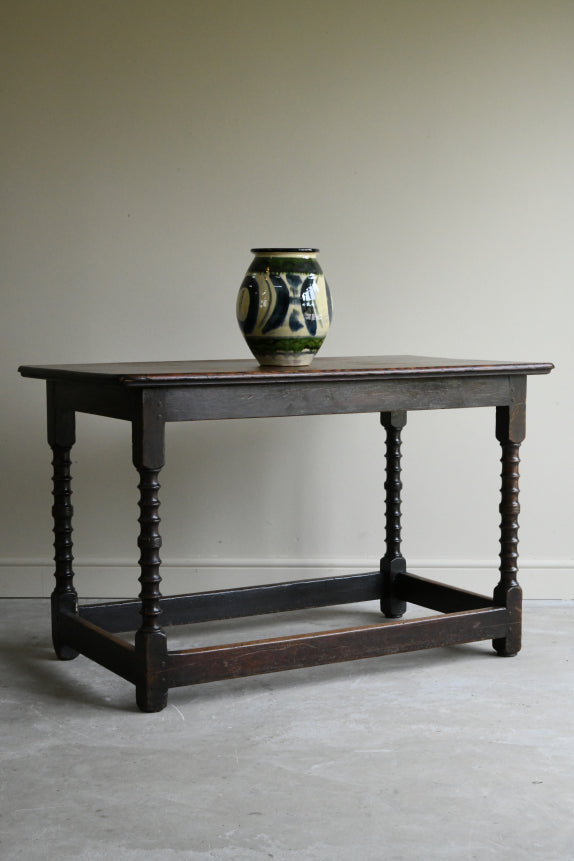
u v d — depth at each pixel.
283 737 2.46
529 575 3.76
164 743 2.42
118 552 3.76
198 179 3.64
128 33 3.58
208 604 3.27
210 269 3.67
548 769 2.26
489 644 3.23
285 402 2.71
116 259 3.66
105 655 2.79
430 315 3.70
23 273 3.66
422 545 3.77
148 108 3.61
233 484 3.73
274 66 3.60
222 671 2.67
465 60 3.61
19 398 3.70
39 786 2.17
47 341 3.69
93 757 2.33
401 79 3.62
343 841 1.93
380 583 3.55
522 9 3.60
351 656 2.82
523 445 3.72
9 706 2.66
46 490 3.73
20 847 1.91
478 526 3.76
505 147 3.64
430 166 3.65
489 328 3.70
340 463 3.75
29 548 3.75
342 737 2.46
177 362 3.30
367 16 3.60
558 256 3.68
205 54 3.59
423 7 3.60
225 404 2.62
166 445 3.70
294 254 2.87
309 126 3.62
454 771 2.25
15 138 3.61
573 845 1.92
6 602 3.71
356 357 3.47
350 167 3.64
